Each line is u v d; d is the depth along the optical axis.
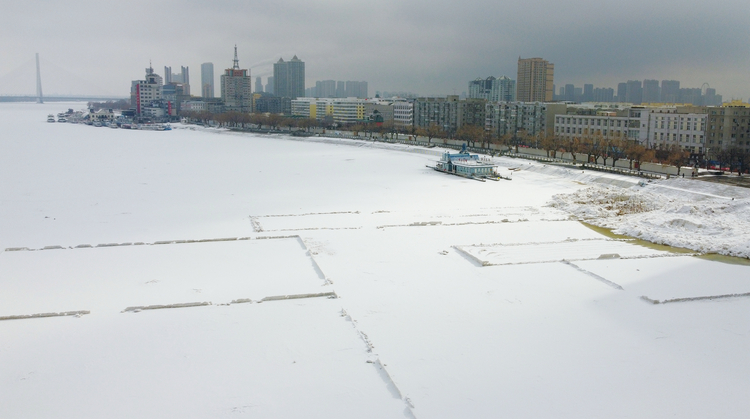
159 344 62.09
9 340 62.78
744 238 98.31
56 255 96.25
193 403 50.72
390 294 77.38
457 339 63.34
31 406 50.22
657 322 67.88
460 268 88.94
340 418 48.56
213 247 101.62
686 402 50.81
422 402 50.66
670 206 128.38
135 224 122.38
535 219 126.44
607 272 85.94
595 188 154.12
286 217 129.25
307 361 58.41
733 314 70.12
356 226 119.25
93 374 55.75
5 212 134.88
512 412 49.25
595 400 51.12
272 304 73.69
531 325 67.06
